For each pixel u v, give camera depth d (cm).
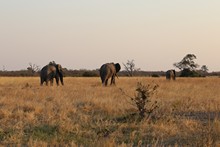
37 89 2562
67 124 1139
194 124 1175
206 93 2378
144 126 1145
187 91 2558
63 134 1057
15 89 2531
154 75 7875
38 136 1030
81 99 1877
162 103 1662
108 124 1180
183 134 1046
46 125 1157
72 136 1045
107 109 1521
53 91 2361
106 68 3525
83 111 1527
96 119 1309
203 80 4703
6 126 1171
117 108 1545
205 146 884
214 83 3966
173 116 1351
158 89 2609
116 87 2919
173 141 984
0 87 2958
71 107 1557
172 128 1108
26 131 1099
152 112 1355
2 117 1348
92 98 1866
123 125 1165
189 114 1450
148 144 968
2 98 1822
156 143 925
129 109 1516
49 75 3428
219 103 1744
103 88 2755
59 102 1745
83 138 1027
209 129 1000
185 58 9344
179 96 2123
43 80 3466
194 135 1021
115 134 1059
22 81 4431
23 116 1350
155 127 1123
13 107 1575
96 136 1043
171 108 1539
